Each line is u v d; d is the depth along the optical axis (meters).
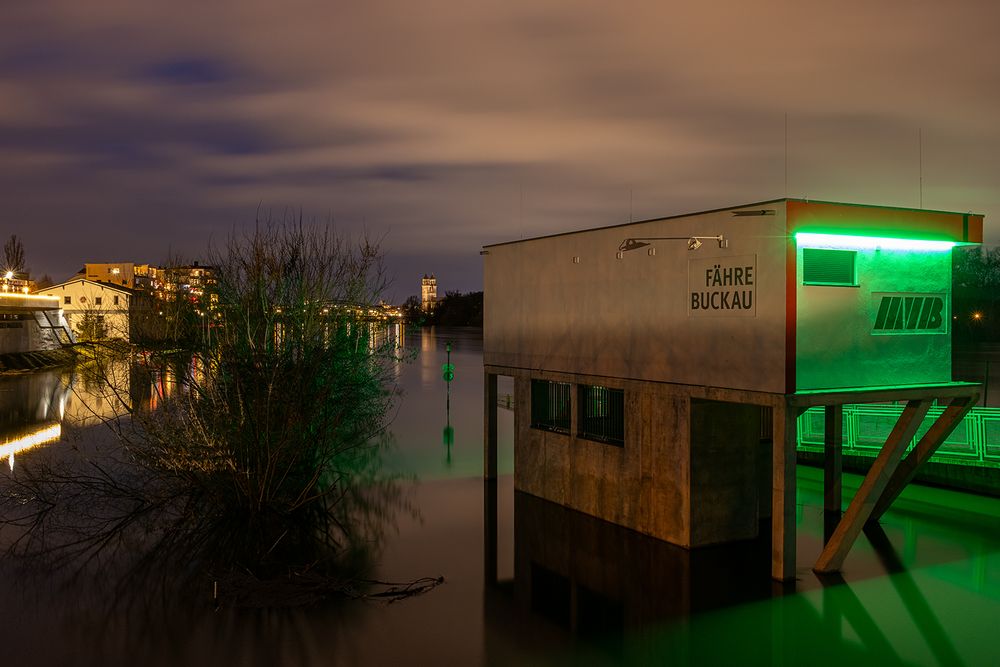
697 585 12.13
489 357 19.36
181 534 14.96
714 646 9.96
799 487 18.44
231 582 12.28
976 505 16.58
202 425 15.63
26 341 59.34
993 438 17.19
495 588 12.12
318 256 17.56
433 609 11.28
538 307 17.53
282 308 16.38
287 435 15.70
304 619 10.88
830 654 9.71
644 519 14.79
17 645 9.90
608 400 15.84
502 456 23.23
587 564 13.22
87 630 10.41
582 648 9.92
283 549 14.15
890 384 12.64
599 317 15.65
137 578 12.49
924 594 11.71
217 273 16.30
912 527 15.09
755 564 13.09
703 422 13.78
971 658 9.59
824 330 12.02
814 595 11.71
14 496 17.45
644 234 14.40
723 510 14.11
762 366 11.98
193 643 10.00
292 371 15.95
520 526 15.55
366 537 14.87
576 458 16.59
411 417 31.78
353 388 17.64
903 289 12.77
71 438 25.97
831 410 16.17
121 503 17.20
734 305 12.47
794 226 11.53
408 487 19.00
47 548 14.08
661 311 14.04
